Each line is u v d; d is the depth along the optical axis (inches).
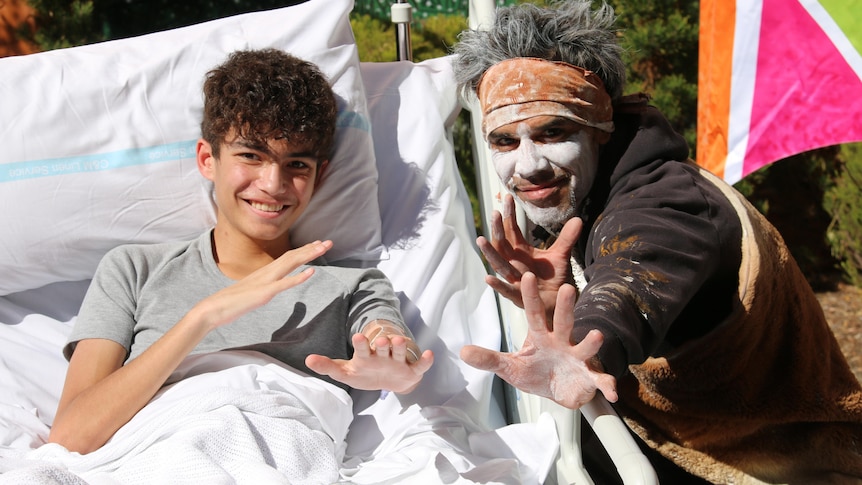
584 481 64.2
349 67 85.1
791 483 67.9
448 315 81.8
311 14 85.4
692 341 64.2
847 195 163.2
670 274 55.1
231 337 73.2
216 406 63.2
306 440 63.6
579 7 64.2
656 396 68.2
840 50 85.0
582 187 63.0
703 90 93.6
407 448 68.0
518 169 62.4
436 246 84.8
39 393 76.1
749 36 88.7
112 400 65.2
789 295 66.7
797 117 87.9
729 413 67.2
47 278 81.2
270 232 75.3
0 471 57.7
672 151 63.8
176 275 76.4
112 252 78.0
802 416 67.7
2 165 76.6
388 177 88.4
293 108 73.3
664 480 71.9
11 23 148.5
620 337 50.2
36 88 78.7
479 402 76.8
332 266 82.0
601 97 62.9
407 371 63.8
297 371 71.3
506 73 62.4
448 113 93.0
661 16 159.6
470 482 59.6
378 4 150.9
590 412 60.6
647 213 58.4
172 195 80.9
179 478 57.0
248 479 57.3
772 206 173.2
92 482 55.8
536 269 60.9
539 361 47.9
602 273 55.1
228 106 73.0
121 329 72.9
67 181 78.1
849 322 159.5
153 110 80.6
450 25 149.6
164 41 83.4
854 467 68.2
